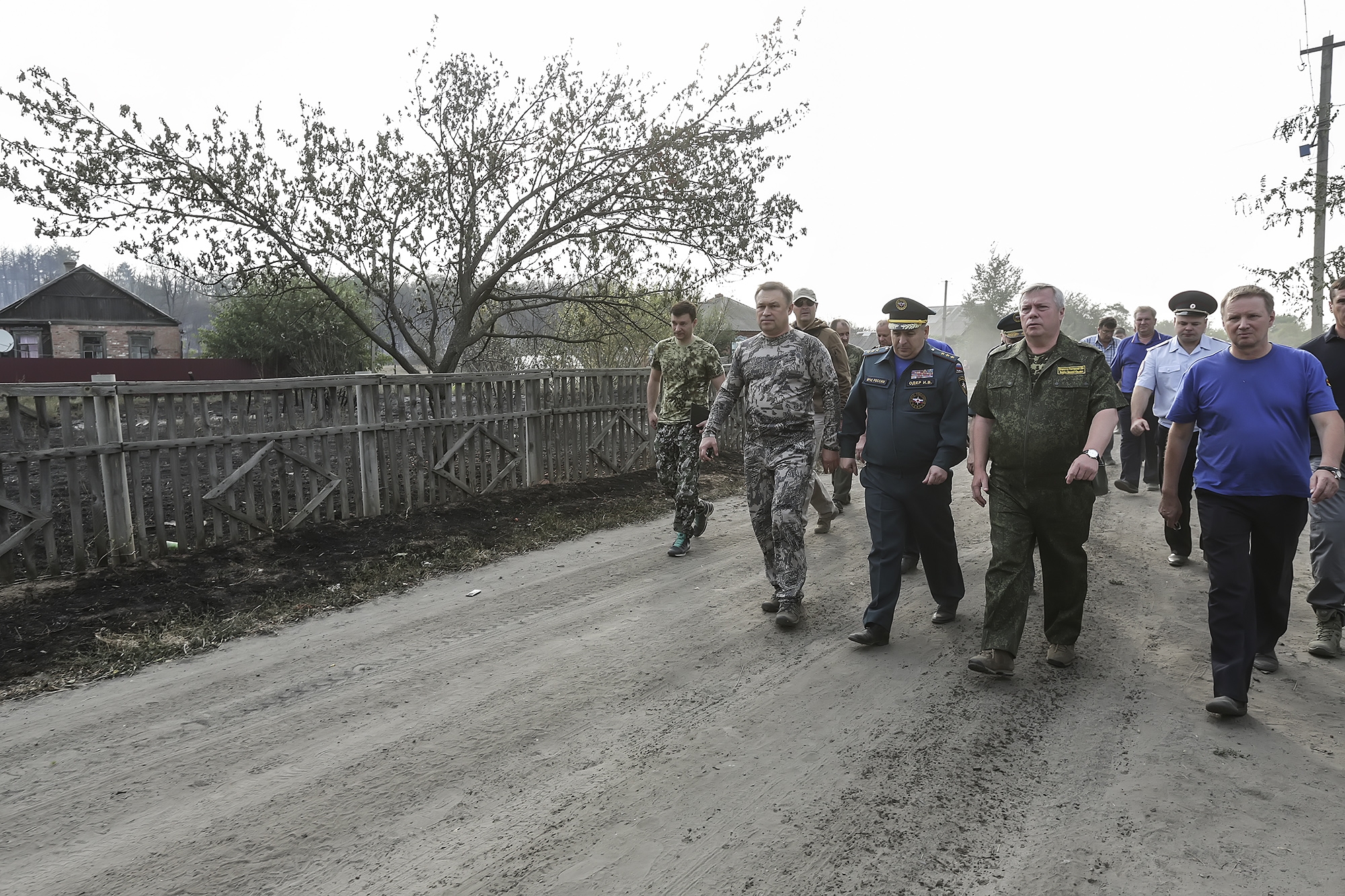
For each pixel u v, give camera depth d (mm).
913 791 2930
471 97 11469
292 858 2607
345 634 4750
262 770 3170
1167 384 6566
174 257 10391
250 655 4422
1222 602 3482
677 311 6398
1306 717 3482
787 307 4934
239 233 10664
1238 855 2529
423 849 2637
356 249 11164
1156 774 3018
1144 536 6809
